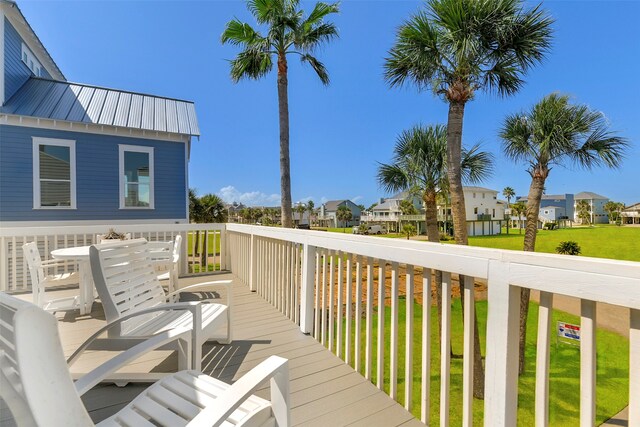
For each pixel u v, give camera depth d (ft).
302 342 8.73
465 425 4.59
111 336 6.43
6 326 2.38
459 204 14.35
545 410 3.56
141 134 26.32
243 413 3.91
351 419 5.50
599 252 58.08
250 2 20.38
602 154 14.56
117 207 25.62
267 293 12.79
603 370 14.94
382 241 6.09
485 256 4.01
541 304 3.60
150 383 6.64
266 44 20.74
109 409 5.81
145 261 8.41
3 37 23.39
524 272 3.53
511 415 3.76
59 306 11.22
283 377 3.98
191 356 6.16
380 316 6.48
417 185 19.25
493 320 3.88
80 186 24.36
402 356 15.46
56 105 24.67
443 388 5.05
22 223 22.47
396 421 5.46
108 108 26.30
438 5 12.57
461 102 14.24
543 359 3.58
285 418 3.95
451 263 4.52
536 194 16.37
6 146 22.07
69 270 17.72
